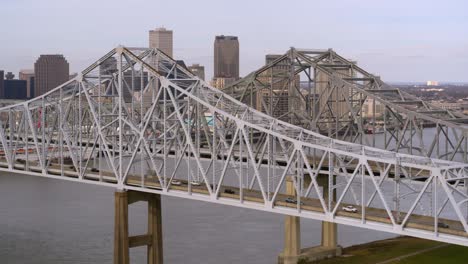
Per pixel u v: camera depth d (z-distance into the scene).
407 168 111.94
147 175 133.38
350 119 142.50
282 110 162.62
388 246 132.38
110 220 152.50
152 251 126.00
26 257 125.94
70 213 160.12
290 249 121.81
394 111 137.88
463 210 148.12
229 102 141.75
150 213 126.06
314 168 126.69
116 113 136.25
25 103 145.00
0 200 176.88
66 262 122.94
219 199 111.12
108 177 129.62
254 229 143.00
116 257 123.06
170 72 127.62
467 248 127.94
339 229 148.75
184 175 182.25
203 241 134.62
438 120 119.62
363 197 93.62
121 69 127.56
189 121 116.56
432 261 121.88
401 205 152.75
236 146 144.88
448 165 88.69
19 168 150.88
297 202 101.62
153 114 127.75
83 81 133.25
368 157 92.31
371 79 143.38
